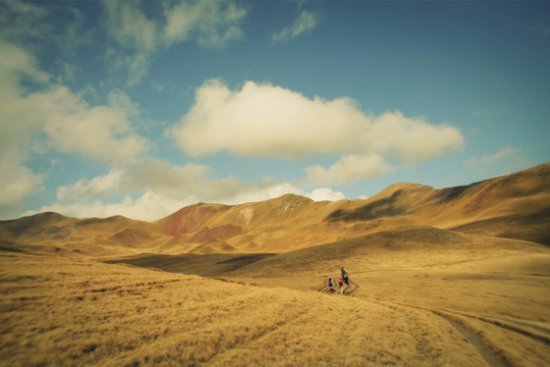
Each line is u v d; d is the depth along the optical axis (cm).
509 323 3148
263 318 2700
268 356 1998
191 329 2256
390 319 3119
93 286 2867
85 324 2072
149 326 2195
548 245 10094
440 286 5056
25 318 2003
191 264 15162
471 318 3338
